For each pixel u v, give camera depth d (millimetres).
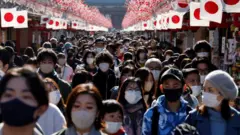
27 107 4418
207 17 14055
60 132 6422
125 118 9664
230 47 18250
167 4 31000
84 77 12578
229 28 21141
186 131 6730
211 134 7281
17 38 39281
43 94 4527
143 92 10195
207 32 27922
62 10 51469
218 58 23141
